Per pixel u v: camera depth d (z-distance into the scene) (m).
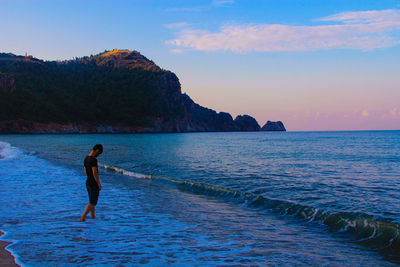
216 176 14.31
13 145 45.25
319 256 4.94
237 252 5.04
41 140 67.62
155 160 22.42
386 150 34.72
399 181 12.66
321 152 31.48
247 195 9.48
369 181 12.70
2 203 8.61
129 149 36.22
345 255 5.00
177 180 12.97
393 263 4.66
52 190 10.88
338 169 17.03
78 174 15.34
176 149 36.56
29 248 4.88
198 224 6.85
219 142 61.50
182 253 4.91
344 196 9.57
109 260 4.46
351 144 50.94
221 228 6.54
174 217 7.46
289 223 7.00
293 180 12.98
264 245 5.45
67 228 6.20
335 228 6.61
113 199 9.66
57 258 4.46
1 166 18.39
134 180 13.91
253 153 29.78
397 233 5.74
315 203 8.58
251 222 7.06
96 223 6.70
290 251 5.16
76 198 9.51
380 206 8.13
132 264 4.33
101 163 20.56
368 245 5.52
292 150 35.00
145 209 8.30
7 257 4.44
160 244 5.36
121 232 6.05
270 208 8.42
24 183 12.41
